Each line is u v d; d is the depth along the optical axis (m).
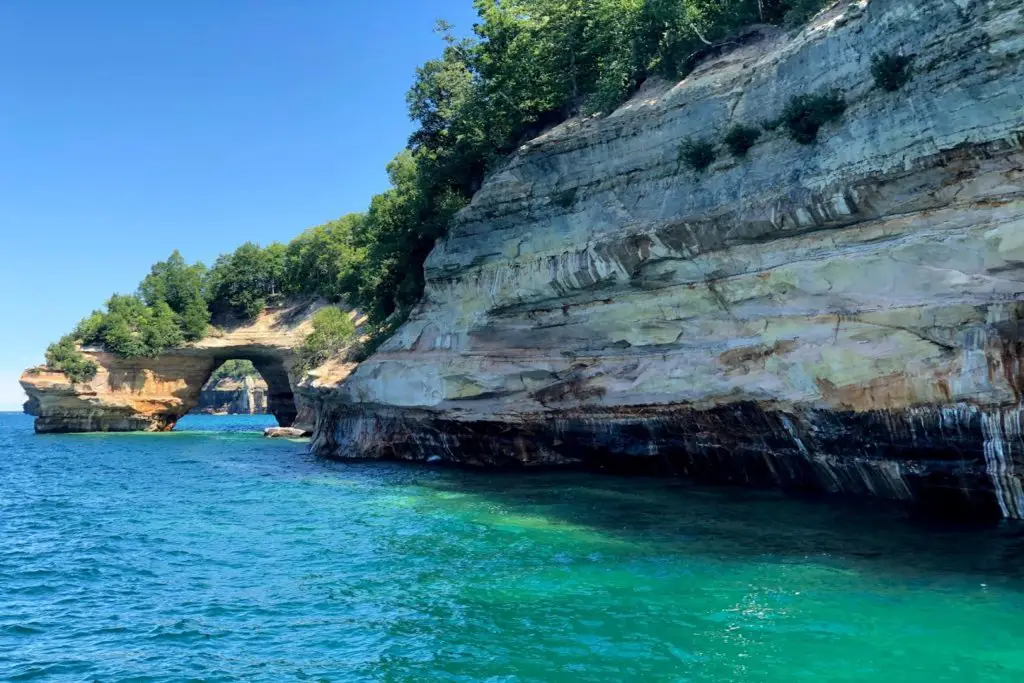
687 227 20.61
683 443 23.27
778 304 19.34
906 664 8.86
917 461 16.50
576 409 26.25
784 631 10.00
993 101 14.27
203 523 19.58
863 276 17.08
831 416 17.95
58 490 27.38
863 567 12.79
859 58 17.31
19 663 9.96
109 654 10.27
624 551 14.59
